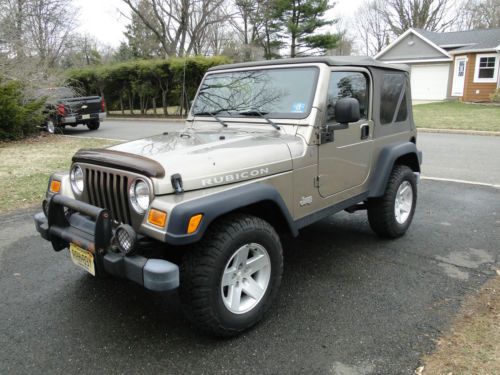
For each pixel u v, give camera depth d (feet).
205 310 8.55
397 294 11.07
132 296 11.22
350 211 14.60
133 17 103.60
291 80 11.46
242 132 11.42
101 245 8.50
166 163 8.46
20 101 43.24
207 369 8.33
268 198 9.30
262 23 108.37
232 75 12.75
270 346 9.00
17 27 52.54
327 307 10.50
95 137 44.68
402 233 15.15
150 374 8.22
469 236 15.14
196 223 7.95
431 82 93.76
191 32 99.04
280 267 9.89
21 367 8.47
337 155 11.75
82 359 8.69
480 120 50.96
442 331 9.32
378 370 8.16
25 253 14.15
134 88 73.31
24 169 27.37
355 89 12.41
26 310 10.58
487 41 83.15
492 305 10.30
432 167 27.07
